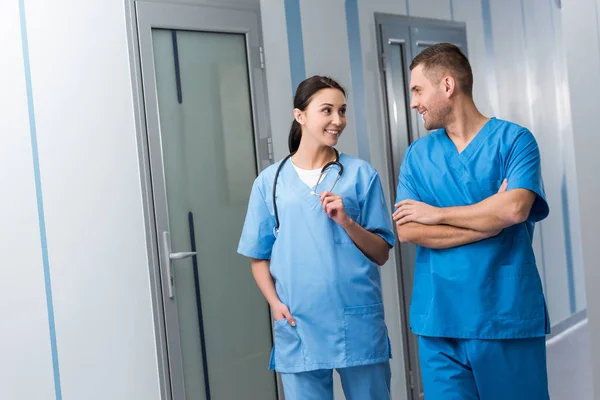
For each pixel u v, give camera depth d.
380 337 2.24
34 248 2.25
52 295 2.29
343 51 3.37
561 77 5.41
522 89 4.84
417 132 3.82
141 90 2.53
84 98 2.38
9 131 2.21
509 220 1.83
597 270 1.87
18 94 2.23
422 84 1.98
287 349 2.24
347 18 3.40
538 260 4.80
